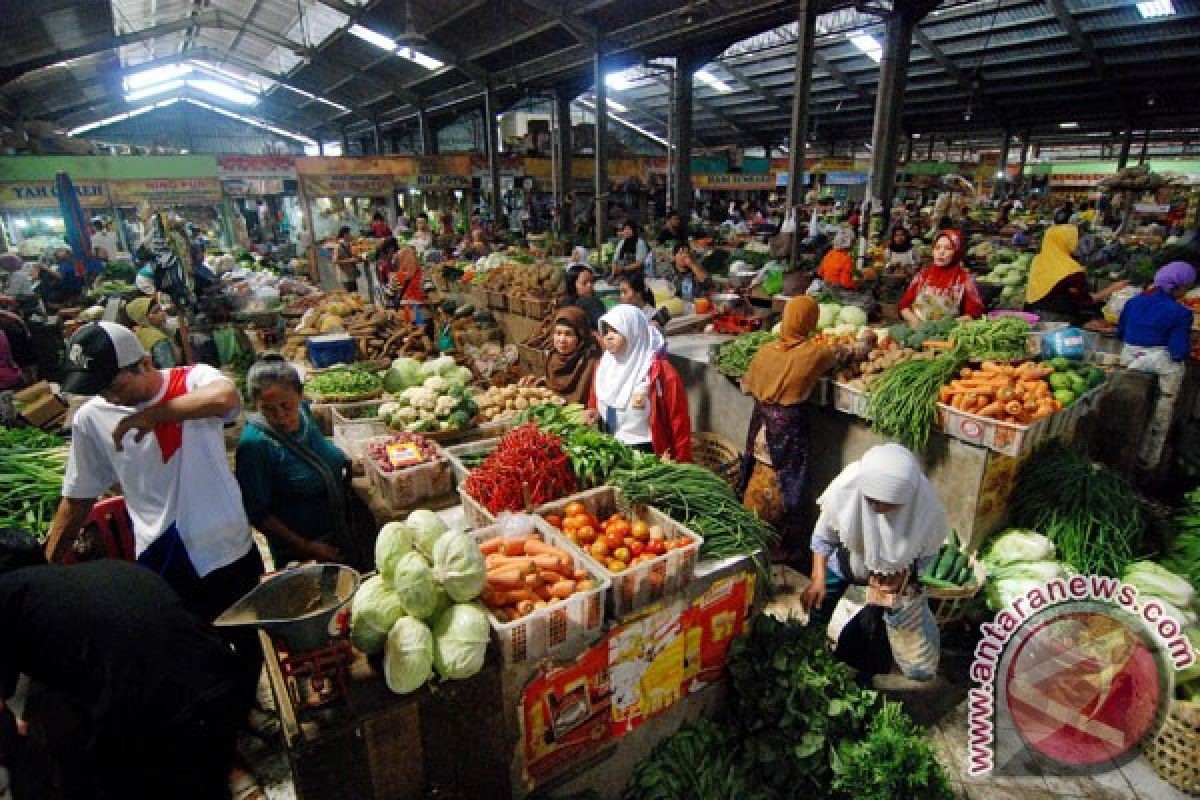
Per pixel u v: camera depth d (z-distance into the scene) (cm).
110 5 1281
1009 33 1634
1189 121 2136
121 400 217
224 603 248
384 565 194
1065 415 353
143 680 180
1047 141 3123
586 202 2158
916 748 236
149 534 233
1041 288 544
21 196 1332
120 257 1343
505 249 1333
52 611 179
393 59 2048
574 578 219
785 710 246
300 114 3406
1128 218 1304
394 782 187
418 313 769
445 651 181
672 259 959
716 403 511
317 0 1620
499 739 201
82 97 2364
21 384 633
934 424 360
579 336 437
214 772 200
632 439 363
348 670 191
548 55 1694
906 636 266
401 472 304
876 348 421
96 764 192
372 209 2038
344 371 471
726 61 2175
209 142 3638
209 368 239
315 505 290
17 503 325
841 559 282
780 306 684
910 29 1071
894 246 920
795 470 392
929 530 251
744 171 2280
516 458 269
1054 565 328
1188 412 511
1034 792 263
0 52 1313
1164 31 1506
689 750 238
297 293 984
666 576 230
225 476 242
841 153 3288
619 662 223
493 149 1866
